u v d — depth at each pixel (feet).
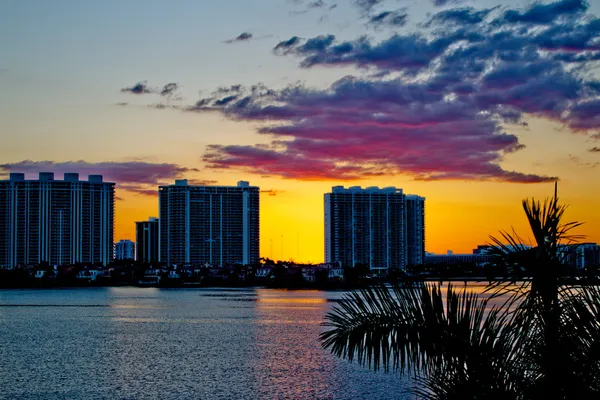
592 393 48.14
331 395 244.22
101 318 613.11
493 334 51.26
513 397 49.29
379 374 273.95
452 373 51.37
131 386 274.98
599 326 49.29
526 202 53.47
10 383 285.23
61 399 252.01
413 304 52.39
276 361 330.54
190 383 279.08
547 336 50.42
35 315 652.89
